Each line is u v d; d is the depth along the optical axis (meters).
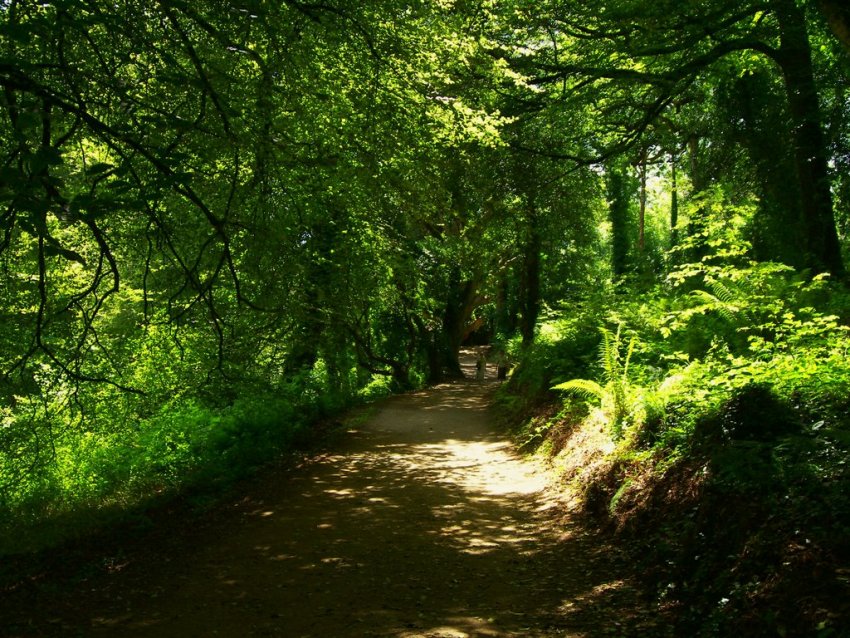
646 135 17.72
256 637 4.95
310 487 10.31
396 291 23.44
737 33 12.41
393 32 8.50
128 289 10.27
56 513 9.52
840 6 8.69
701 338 9.89
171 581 6.38
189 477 10.77
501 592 5.70
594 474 8.08
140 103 4.85
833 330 8.16
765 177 15.48
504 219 20.70
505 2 12.87
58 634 5.14
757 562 4.41
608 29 12.47
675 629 4.45
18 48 5.46
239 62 7.47
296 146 7.81
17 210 3.50
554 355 14.40
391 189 11.10
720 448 5.76
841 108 12.14
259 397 13.30
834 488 4.52
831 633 3.39
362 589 5.95
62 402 10.03
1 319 8.03
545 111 14.81
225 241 4.73
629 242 31.38
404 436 14.91
